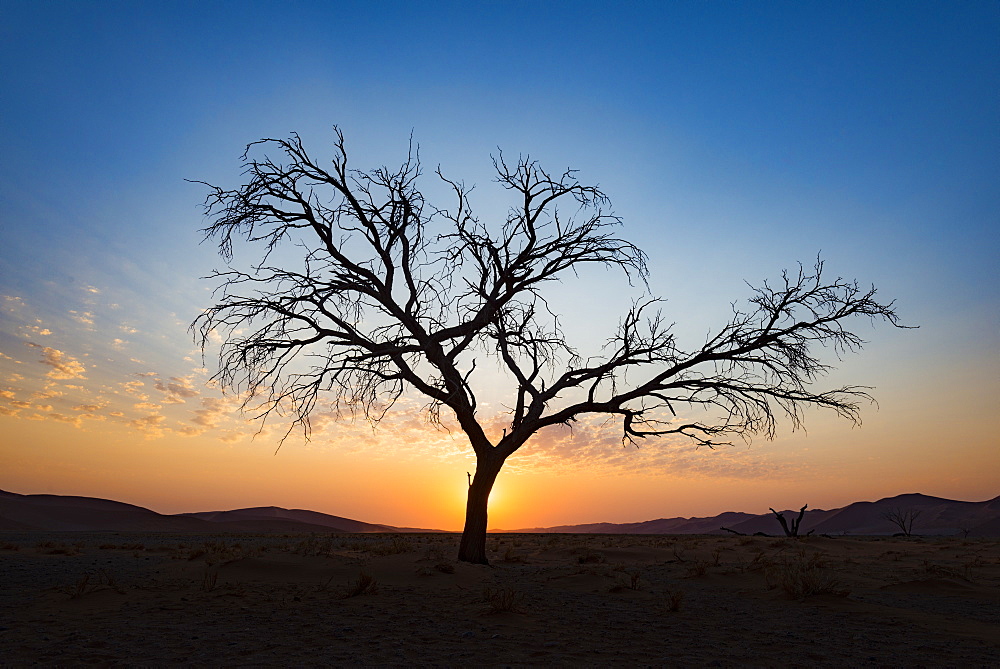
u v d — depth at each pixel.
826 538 51.22
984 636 9.09
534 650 7.77
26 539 43.09
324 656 7.20
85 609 10.36
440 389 19.81
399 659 7.12
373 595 12.41
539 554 28.03
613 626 9.66
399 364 19.23
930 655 7.74
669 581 16.78
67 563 19.34
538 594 13.37
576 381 21.27
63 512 142.88
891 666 7.11
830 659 7.47
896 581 17.47
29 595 11.83
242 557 16.92
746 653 7.78
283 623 9.39
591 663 7.09
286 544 32.72
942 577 17.86
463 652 7.57
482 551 20.16
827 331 19.31
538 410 20.89
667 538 56.72
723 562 24.55
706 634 9.09
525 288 20.88
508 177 20.88
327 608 10.84
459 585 14.40
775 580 15.61
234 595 11.97
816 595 12.95
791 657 7.57
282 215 18.47
